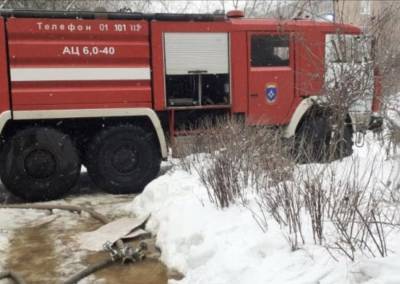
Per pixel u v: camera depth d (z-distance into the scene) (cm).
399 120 726
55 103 691
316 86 785
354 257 350
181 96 751
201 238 451
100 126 743
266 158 543
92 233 550
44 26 680
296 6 1352
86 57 698
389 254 346
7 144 691
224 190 504
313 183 430
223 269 390
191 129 766
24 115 681
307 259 371
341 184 455
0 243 530
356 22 918
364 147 785
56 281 441
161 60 730
